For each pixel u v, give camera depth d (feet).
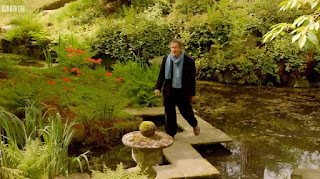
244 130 21.93
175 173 15.28
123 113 20.83
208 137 19.52
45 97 21.84
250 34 37.06
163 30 40.01
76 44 35.73
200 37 37.55
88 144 19.19
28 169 12.80
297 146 19.65
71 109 20.27
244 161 17.66
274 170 16.71
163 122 22.84
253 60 34.14
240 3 41.09
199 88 31.81
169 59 17.81
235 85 33.19
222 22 36.94
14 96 20.80
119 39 40.32
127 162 17.35
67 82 22.16
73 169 16.16
